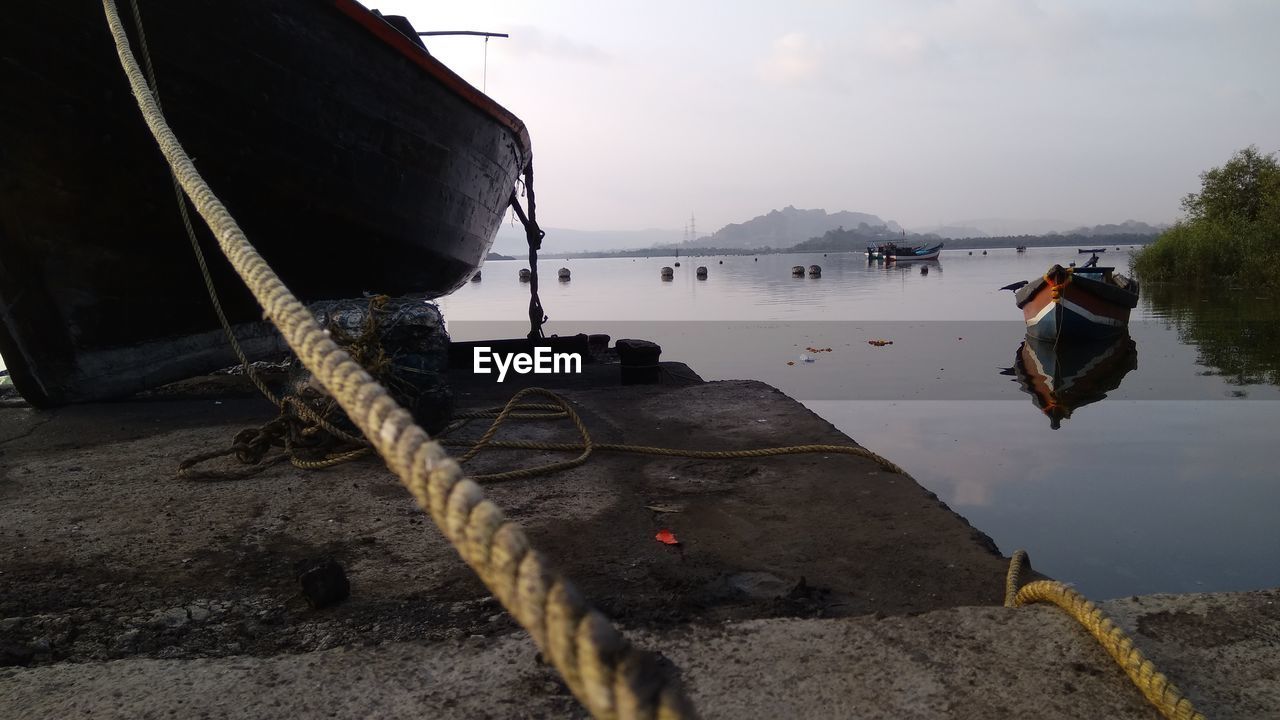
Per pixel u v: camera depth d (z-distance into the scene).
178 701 2.00
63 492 4.08
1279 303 22.05
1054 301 15.74
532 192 10.74
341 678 2.08
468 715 1.90
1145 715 1.83
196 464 4.53
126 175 5.47
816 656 2.12
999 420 8.92
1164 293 26.50
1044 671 2.01
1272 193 28.83
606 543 3.33
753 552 3.22
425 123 7.52
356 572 3.00
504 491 4.08
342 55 6.26
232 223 1.35
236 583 2.91
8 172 5.08
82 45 4.95
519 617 0.50
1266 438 7.77
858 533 3.40
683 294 37.97
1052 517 5.47
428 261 8.77
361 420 0.68
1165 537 5.04
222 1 5.37
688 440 5.14
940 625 2.24
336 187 6.76
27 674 2.12
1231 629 2.18
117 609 2.70
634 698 0.43
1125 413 9.20
